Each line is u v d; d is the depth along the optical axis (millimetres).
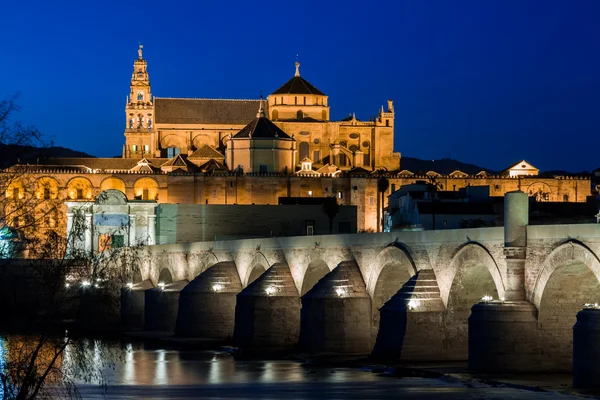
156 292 159500
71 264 81188
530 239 87250
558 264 82875
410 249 104375
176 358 120188
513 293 87938
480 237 93250
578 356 77875
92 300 87625
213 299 143875
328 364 105688
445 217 197000
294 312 126375
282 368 105812
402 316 99062
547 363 87062
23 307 131375
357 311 112375
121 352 126750
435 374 91312
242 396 88562
